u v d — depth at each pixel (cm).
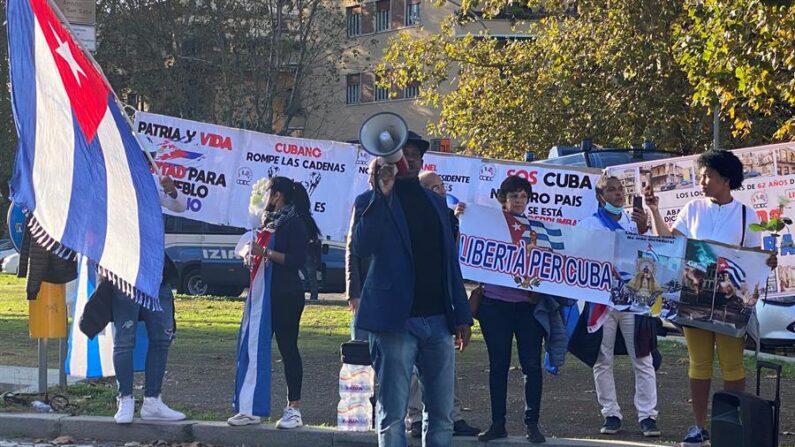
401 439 625
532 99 2650
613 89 2397
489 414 896
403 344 621
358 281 736
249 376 815
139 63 4169
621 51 2297
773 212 902
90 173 768
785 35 1416
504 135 2728
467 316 643
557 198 954
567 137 2564
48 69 763
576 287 773
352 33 5181
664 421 862
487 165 960
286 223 808
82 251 763
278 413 902
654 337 802
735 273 741
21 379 1066
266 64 4141
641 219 805
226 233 2523
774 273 888
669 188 954
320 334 1560
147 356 853
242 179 963
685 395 991
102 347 937
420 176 779
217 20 4069
